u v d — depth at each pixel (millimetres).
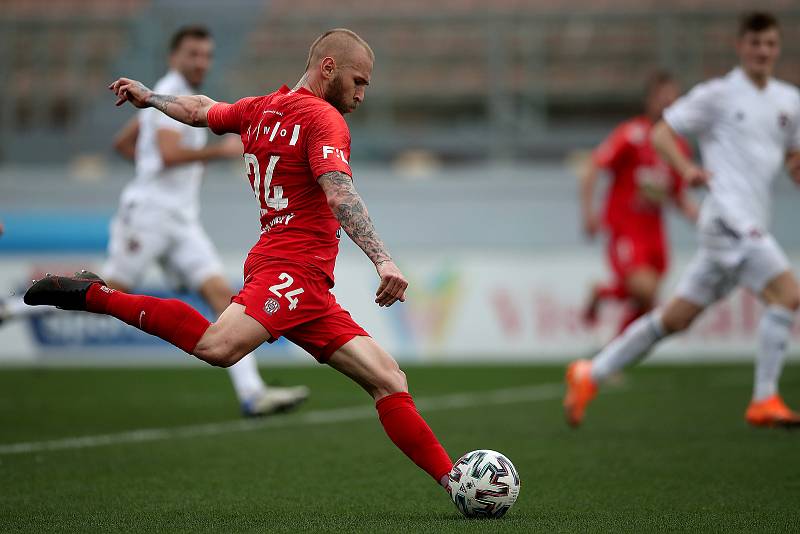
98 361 48656
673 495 17219
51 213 53625
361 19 58938
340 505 16375
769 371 25016
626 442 23875
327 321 15016
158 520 15000
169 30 58812
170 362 48688
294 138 14656
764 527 14344
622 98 60844
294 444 23625
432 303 49750
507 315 49688
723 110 25328
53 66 58750
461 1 70875
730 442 23812
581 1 69938
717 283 25500
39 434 25312
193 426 26953
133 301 14797
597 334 49562
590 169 39281
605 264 49594
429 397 34656
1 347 49062
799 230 53156
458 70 60906
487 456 14953
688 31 57750
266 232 15156
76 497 17078
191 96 16484
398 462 21047
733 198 25016
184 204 29516
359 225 13781
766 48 24984
